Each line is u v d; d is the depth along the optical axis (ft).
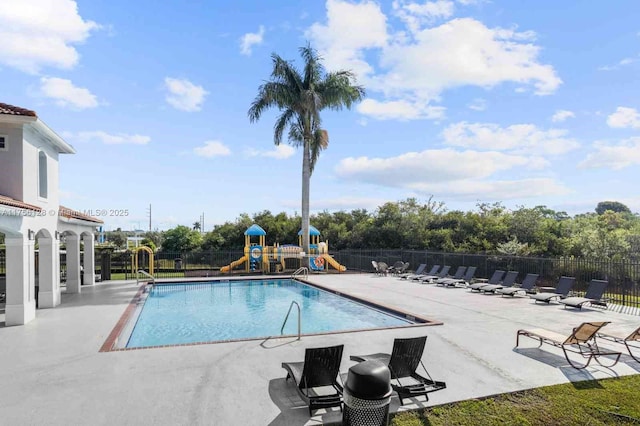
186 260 90.48
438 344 26.84
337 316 42.60
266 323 39.52
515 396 17.95
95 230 63.77
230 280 71.72
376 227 111.34
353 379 13.00
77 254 53.21
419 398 17.66
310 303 51.37
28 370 21.47
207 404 16.96
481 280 64.90
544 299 44.16
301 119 88.17
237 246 128.57
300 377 17.71
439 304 44.11
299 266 89.10
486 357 23.88
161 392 18.25
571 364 22.34
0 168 34.55
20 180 35.04
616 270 50.85
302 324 38.78
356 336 29.01
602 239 69.21
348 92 87.30
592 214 134.92
